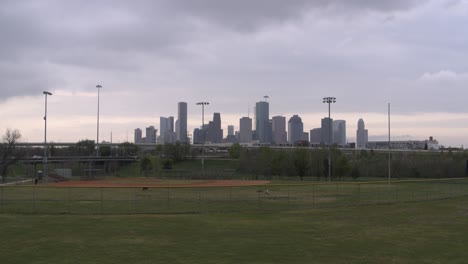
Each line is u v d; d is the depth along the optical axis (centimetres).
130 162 14500
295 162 9844
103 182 8331
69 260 2067
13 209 4006
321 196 5338
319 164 9719
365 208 4150
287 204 4462
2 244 2425
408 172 9906
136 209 4062
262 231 2850
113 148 17200
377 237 2666
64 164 12575
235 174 10412
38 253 2209
